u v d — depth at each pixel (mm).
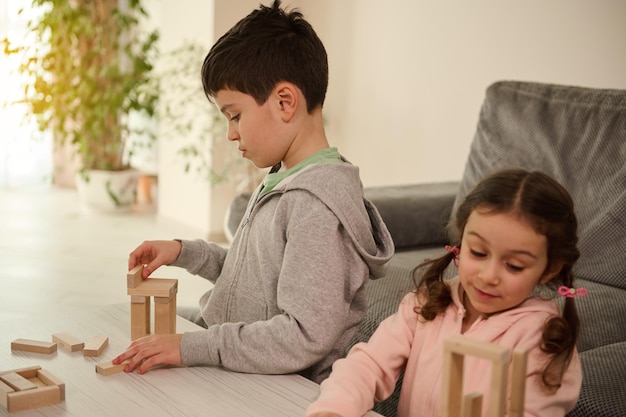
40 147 4715
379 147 3316
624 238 1729
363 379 917
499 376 643
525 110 2014
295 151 1109
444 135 2977
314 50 1100
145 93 3975
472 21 2818
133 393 881
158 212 4023
